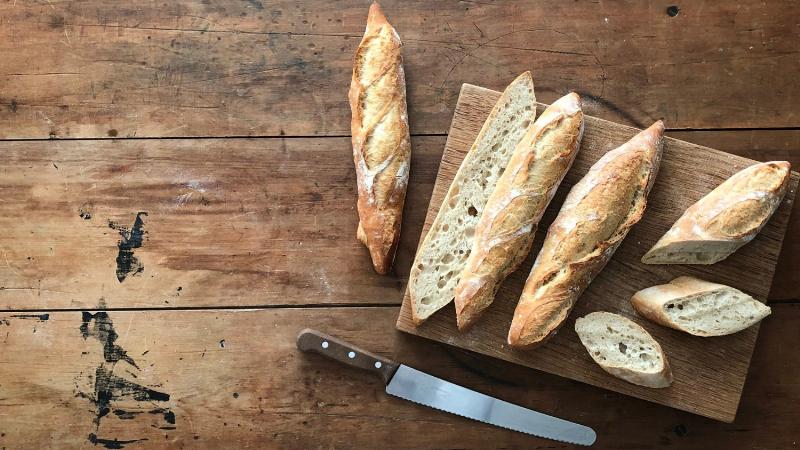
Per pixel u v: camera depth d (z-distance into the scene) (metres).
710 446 0.66
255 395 0.67
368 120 0.64
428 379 0.65
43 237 0.68
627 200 0.60
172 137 0.68
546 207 0.62
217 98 0.68
